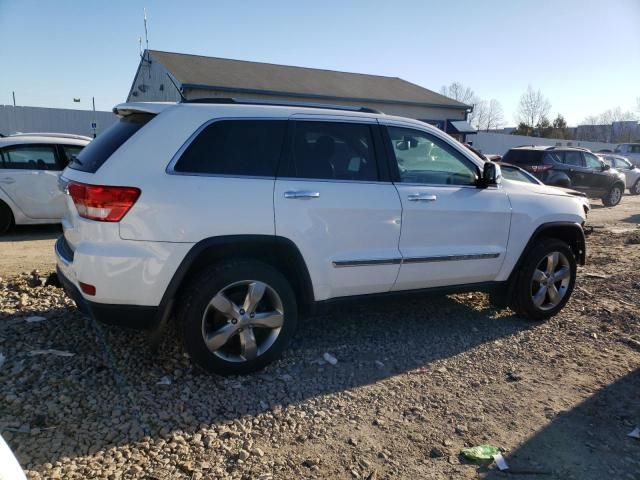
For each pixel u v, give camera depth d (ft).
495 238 15.37
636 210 52.54
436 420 10.82
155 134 11.28
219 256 11.91
